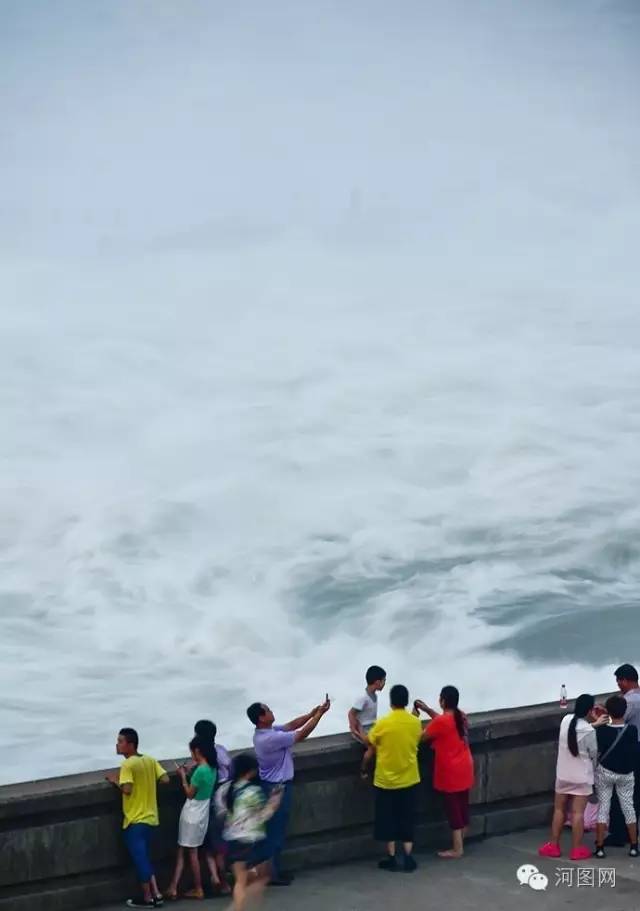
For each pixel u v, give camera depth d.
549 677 65.75
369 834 23.06
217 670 64.94
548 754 24.94
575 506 86.81
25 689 61.09
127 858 20.94
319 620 72.62
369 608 73.50
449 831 23.66
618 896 21.00
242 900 19.22
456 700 22.91
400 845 22.39
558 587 76.75
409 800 22.30
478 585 76.50
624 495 88.19
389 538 82.19
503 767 24.47
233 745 55.62
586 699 22.81
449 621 71.44
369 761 22.73
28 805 20.11
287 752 21.42
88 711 58.88
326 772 22.72
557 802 22.98
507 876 22.00
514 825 24.55
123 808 20.70
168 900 20.95
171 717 58.56
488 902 20.73
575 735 22.77
